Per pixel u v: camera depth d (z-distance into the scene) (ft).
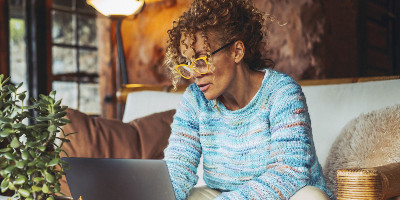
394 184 4.38
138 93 9.05
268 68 5.17
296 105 4.71
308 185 4.44
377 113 5.93
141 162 4.00
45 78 16.08
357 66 16.90
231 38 4.75
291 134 4.59
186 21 4.80
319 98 6.73
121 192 4.17
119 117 13.01
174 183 5.05
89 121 7.64
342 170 4.27
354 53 16.85
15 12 15.65
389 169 4.55
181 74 5.01
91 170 4.19
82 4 17.20
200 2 4.79
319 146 6.46
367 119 5.96
